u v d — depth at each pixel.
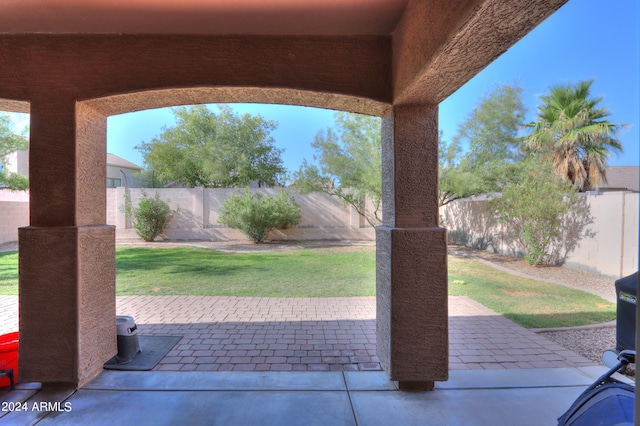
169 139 19.14
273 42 3.19
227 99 3.51
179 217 15.63
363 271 9.19
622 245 7.85
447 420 2.83
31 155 3.14
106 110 3.51
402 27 2.93
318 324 5.20
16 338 3.69
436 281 3.19
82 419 2.82
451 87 2.79
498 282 8.05
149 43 3.17
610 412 1.94
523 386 3.36
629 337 3.62
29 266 3.12
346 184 12.97
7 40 3.15
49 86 3.15
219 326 5.07
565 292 7.16
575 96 13.73
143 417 2.85
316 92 3.20
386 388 3.31
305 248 13.37
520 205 9.67
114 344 3.69
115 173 24.64
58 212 3.17
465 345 4.39
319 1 2.71
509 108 11.32
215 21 2.98
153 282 7.94
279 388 3.31
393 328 3.20
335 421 2.81
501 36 2.02
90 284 3.33
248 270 9.28
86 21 2.97
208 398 3.13
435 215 3.25
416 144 3.24
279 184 19.97
